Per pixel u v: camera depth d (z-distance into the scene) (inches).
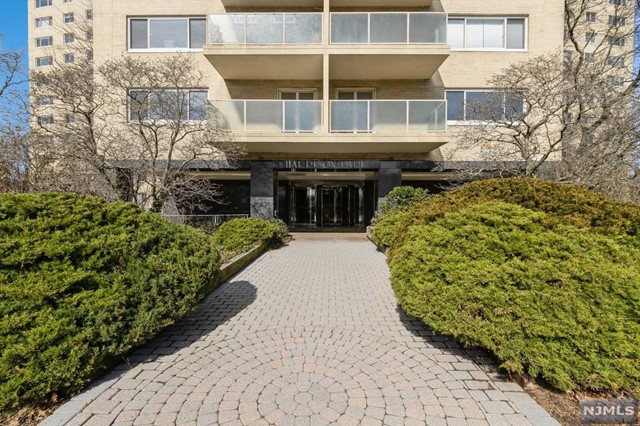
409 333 145.9
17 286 97.9
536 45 448.1
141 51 454.6
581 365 93.5
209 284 157.6
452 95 458.6
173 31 461.1
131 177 366.3
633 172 315.6
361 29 398.9
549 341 98.2
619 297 96.2
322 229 608.1
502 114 329.4
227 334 145.0
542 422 87.5
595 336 93.7
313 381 107.5
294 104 396.8
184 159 409.4
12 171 300.7
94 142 344.8
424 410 92.9
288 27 398.9
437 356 124.9
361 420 88.6
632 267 102.7
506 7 449.1
